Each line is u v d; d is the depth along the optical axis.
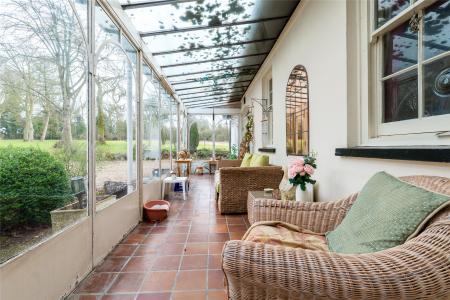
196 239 2.57
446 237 0.74
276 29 3.61
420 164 1.36
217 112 9.51
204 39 3.60
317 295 0.73
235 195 3.53
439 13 1.34
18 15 1.25
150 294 1.61
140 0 2.47
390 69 1.73
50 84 1.51
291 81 3.39
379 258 0.75
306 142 2.87
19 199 1.25
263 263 0.78
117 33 2.57
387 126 1.75
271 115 4.87
